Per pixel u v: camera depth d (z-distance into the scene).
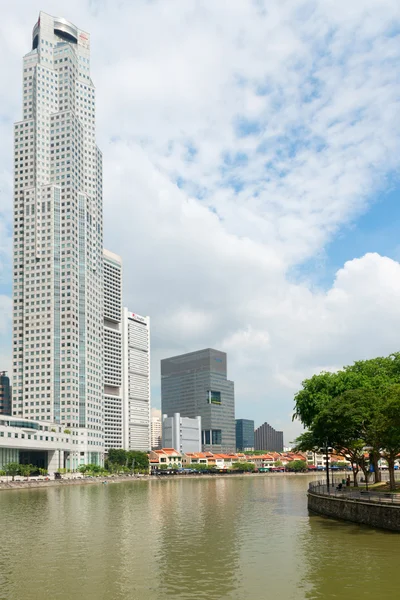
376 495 76.81
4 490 182.62
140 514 96.62
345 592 41.81
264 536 67.50
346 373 108.31
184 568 51.09
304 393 108.62
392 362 114.31
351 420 86.25
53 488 195.00
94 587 45.06
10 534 73.25
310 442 106.50
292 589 43.06
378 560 51.06
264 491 160.00
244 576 47.50
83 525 81.88
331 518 81.31
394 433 82.50
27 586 45.69
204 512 98.38
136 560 55.06
